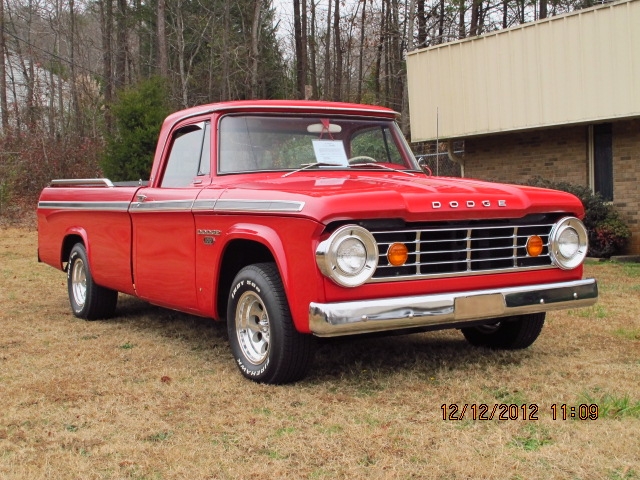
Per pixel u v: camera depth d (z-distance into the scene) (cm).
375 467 316
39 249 774
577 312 672
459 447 338
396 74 2867
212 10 3148
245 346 462
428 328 446
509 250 447
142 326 645
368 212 390
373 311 388
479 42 1281
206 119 529
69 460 330
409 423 371
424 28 2778
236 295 462
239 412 393
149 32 3170
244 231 441
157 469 320
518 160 1334
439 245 421
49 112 2970
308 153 521
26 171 2230
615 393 418
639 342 550
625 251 1154
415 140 1418
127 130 1794
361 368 480
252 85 2831
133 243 583
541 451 332
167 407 405
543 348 535
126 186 617
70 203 686
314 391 428
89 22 3778
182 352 539
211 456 333
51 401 419
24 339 590
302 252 397
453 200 414
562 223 458
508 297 431
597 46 1105
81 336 603
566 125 1194
